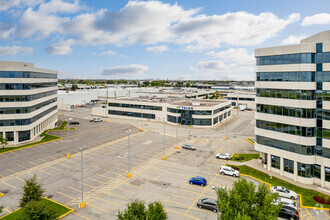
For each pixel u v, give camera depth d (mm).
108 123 102938
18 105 66125
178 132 84812
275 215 23156
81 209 32469
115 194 37000
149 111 109500
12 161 52406
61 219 29922
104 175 44750
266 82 46375
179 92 179125
